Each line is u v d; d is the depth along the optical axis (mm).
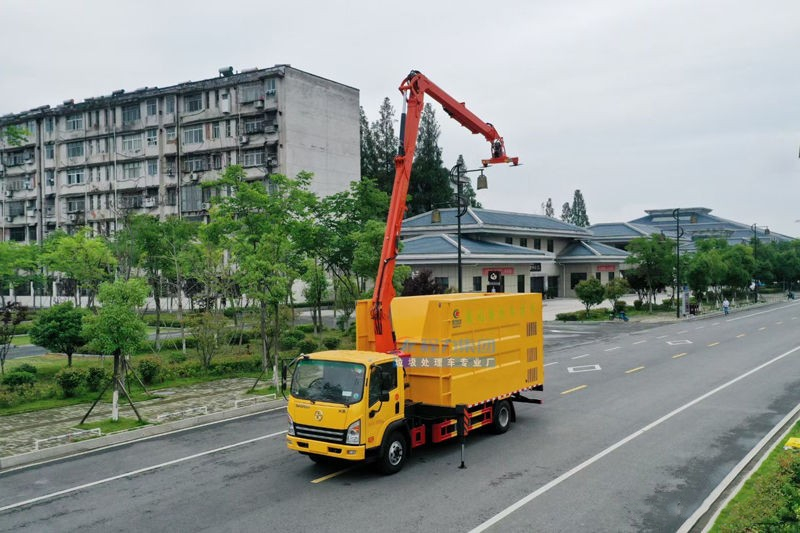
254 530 9609
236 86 57656
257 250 22469
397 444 12352
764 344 31531
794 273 77375
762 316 50625
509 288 55406
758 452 13266
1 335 23953
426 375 13094
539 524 9688
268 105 56094
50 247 46188
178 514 10352
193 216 59875
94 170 66438
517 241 62156
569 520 9828
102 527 9891
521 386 15648
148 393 19953
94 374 20609
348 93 62062
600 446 13906
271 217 27609
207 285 30047
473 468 12477
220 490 11469
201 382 22594
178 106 61000
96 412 17844
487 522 9781
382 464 11977
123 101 63500
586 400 18812
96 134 65625
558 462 12797
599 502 10570
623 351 30094
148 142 62500
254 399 19266
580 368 25000
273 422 16906
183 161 60781
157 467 12961
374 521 9867
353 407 11445
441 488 11336
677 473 12008
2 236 73625
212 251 29578
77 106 66375
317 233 29047
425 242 52906
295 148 56344
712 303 63250
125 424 16156
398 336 13609
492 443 14297
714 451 13391
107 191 65000
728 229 102312
